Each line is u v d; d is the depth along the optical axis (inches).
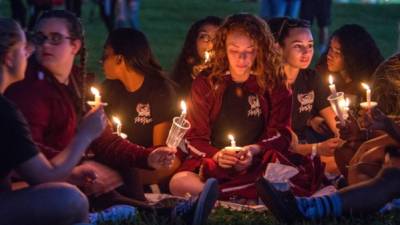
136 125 508.7
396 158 457.4
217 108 493.0
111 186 446.9
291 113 513.7
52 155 403.9
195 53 557.0
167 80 515.2
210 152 488.7
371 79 539.2
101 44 1172.5
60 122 415.5
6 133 364.5
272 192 424.5
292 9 1128.8
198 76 498.6
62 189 375.6
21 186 405.4
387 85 474.3
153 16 1512.1
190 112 495.2
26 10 1237.1
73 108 420.2
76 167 422.0
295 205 426.9
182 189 486.6
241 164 472.1
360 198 431.5
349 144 490.3
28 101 407.8
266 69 490.0
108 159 443.2
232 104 493.0
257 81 491.5
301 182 480.7
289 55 529.0
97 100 400.5
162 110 506.9
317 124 556.7
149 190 509.4
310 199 431.8
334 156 505.4
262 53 489.1
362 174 465.1
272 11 1128.2
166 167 444.8
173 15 1537.9
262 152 484.4
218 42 492.1
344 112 489.1
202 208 416.2
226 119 494.0
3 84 378.6
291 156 494.0
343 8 1660.9
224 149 474.9
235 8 1642.5
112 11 1228.5
